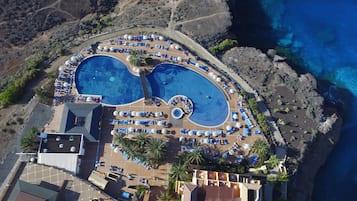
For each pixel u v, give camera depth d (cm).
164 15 14138
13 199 10456
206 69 12744
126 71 12725
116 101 12294
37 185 10644
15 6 14500
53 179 10888
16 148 11506
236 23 14950
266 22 15225
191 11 14200
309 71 14362
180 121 12012
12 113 12069
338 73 14362
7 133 11762
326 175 12731
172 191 10912
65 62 12762
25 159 11212
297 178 11900
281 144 11944
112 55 12938
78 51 13150
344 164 12888
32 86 12512
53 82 12419
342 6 15450
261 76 13050
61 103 12194
